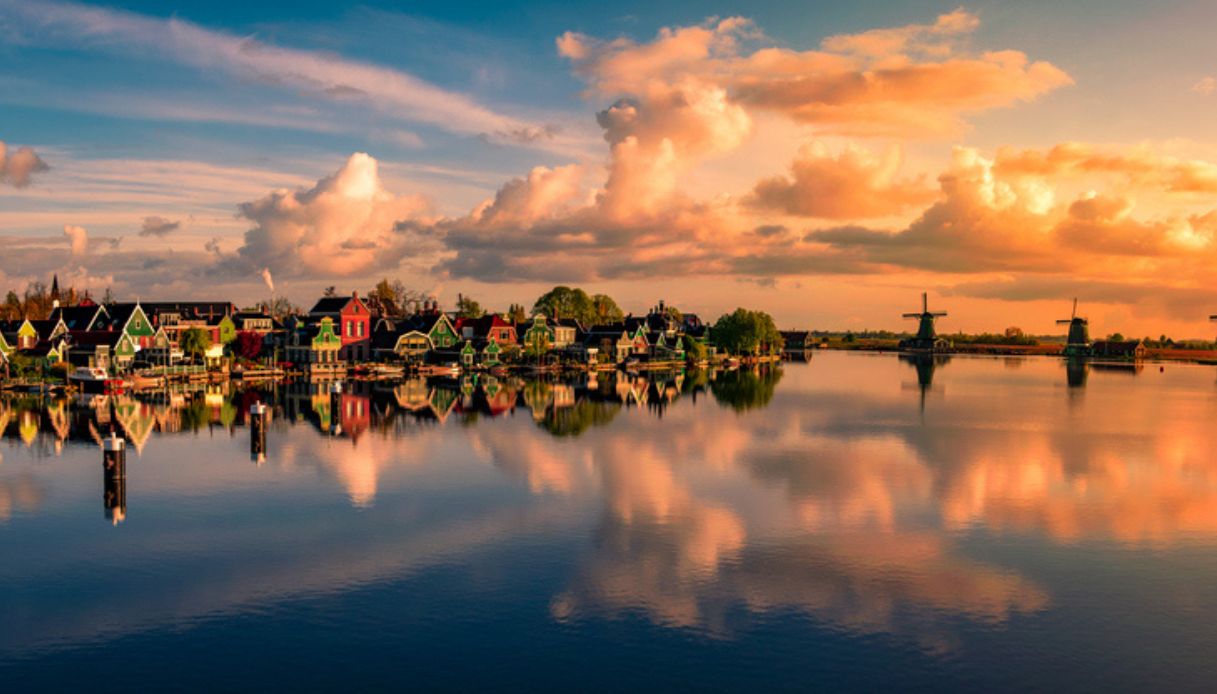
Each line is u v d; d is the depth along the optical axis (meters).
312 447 67.75
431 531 43.09
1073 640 30.45
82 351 122.44
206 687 26.73
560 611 32.59
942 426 83.81
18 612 32.47
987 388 134.88
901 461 63.09
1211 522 45.88
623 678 27.34
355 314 159.38
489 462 61.38
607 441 71.69
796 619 32.00
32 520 45.03
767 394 119.81
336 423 82.69
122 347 125.88
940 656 29.09
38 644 29.64
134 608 32.84
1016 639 30.48
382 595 34.16
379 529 43.44
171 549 40.06
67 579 35.97
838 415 92.88
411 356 162.25
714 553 39.75
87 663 28.27
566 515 46.28
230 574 36.62
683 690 26.61
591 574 36.72
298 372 146.00
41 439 70.94
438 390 121.50
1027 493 52.59
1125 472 59.66
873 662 28.59
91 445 67.88
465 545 40.75
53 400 101.31
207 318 170.00
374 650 29.23
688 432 77.62
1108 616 32.66
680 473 57.78
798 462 62.28
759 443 71.38
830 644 29.91
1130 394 125.12
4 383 109.25
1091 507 49.06
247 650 29.22
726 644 29.84
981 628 31.41
